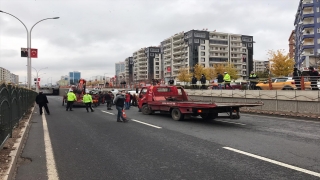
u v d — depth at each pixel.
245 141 8.29
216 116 12.77
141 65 150.50
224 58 112.62
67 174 5.29
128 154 6.81
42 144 8.20
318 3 72.56
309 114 14.95
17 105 11.81
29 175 5.26
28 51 28.64
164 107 15.18
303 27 73.88
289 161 6.00
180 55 113.56
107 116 16.64
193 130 10.62
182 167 5.65
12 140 8.23
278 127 11.31
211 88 27.23
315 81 16.72
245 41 118.75
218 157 6.41
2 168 5.20
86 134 9.91
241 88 24.75
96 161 6.20
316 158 6.23
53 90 74.88
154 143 8.13
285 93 16.88
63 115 17.48
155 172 5.34
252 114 17.25
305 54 73.75
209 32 110.25
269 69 57.78
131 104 27.06
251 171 5.32
